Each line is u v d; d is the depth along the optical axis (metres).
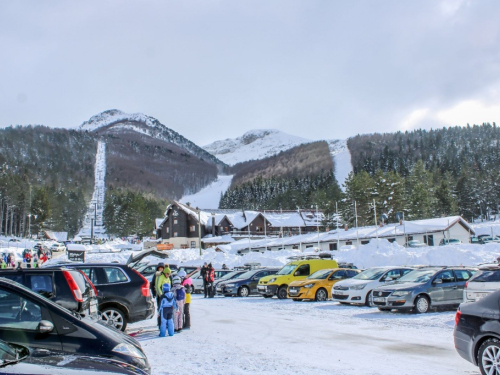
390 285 18.22
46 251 69.44
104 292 12.25
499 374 7.49
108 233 150.62
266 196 195.38
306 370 8.51
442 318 15.75
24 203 130.88
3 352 4.70
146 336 13.16
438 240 57.59
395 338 12.15
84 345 6.84
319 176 193.75
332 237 64.38
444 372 8.38
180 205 98.50
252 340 12.00
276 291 26.08
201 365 8.98
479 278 12.83
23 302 7.20
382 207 88.81
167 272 15.63
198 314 18.53
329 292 23.72
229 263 50.38
